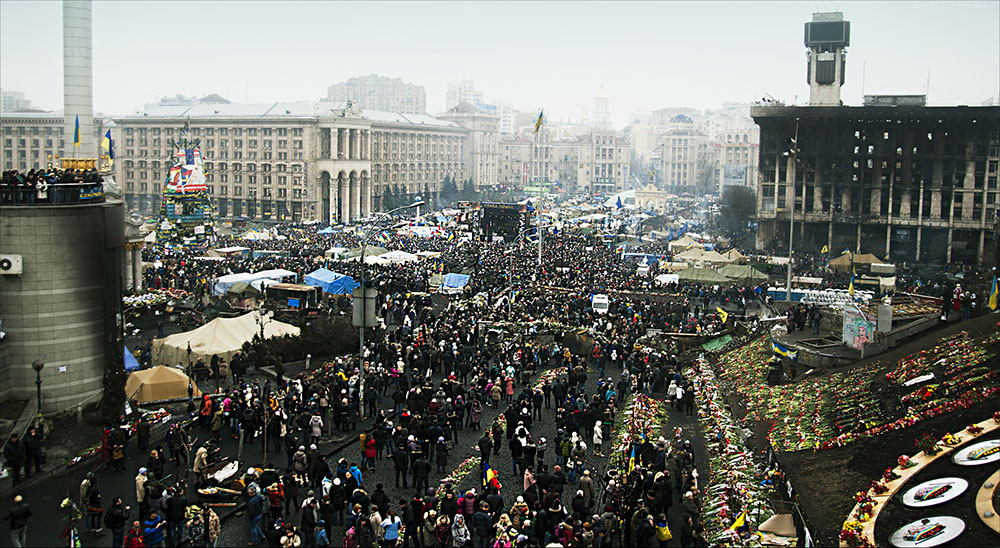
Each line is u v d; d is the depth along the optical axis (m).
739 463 37.00
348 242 125.75
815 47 160.62
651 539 30.58
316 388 44.09
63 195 41.91
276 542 27.41
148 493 28.05
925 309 60.31
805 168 148.62
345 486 31.25
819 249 146.12
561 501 32.09
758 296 86.25
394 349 52.28
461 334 58.94
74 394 41.69
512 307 71.69
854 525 28.34
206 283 78.25
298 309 71.56
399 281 82.25
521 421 38.09
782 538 29.48
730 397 51.41
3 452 32.97
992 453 30.89
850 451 36.00
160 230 115.75
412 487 34.56
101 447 35.31
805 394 46.19
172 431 36.16
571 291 80.38
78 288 41.81
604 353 58.72
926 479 30.95
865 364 48.38
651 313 72.62
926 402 38.09
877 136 143.12
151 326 67.12
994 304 53.94
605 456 39.88
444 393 44.75
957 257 133.88
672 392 48.22
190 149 110.25
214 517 27.91
